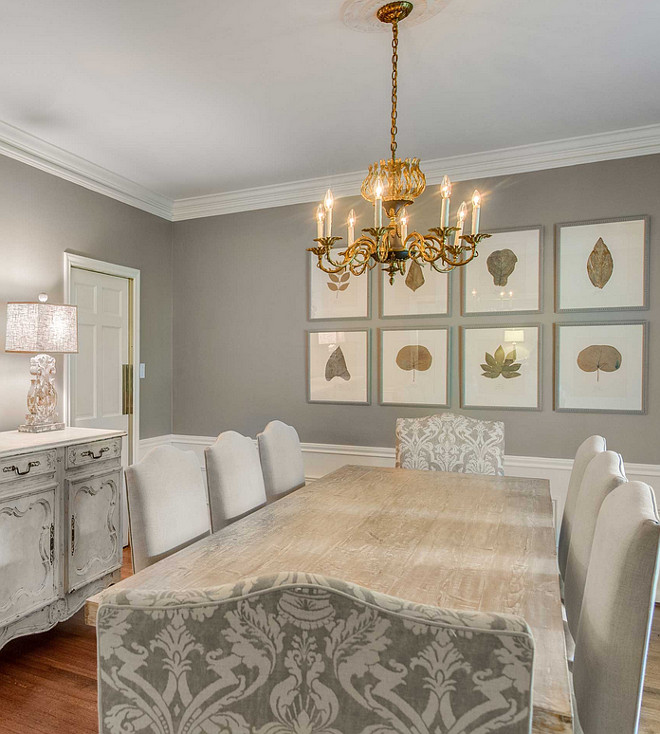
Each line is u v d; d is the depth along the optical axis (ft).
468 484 7.75
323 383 12.35
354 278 12.06
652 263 9.76
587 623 3.91
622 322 9.96
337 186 12.12
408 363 11.56
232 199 13.12
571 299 10.28
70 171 10.79
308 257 12.50
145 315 13.06
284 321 12.78
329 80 7.86
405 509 6.47
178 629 2.42
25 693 6.77
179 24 6.51
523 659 2.09
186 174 11.78
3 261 9.50
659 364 9.73
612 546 3.58
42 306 8.90
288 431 9.12
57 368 10.52
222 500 6.92
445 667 2.17
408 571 4.56
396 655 2.21
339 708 2.30
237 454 7.42
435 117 9.08
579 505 5.96
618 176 9.96
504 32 6.70
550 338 10.48
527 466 10.63
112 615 2.49
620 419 10.02
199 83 7.94
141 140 9.99
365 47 7.01
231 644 2.37
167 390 13.87
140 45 6.96
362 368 11.98
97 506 8.99
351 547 5.14
